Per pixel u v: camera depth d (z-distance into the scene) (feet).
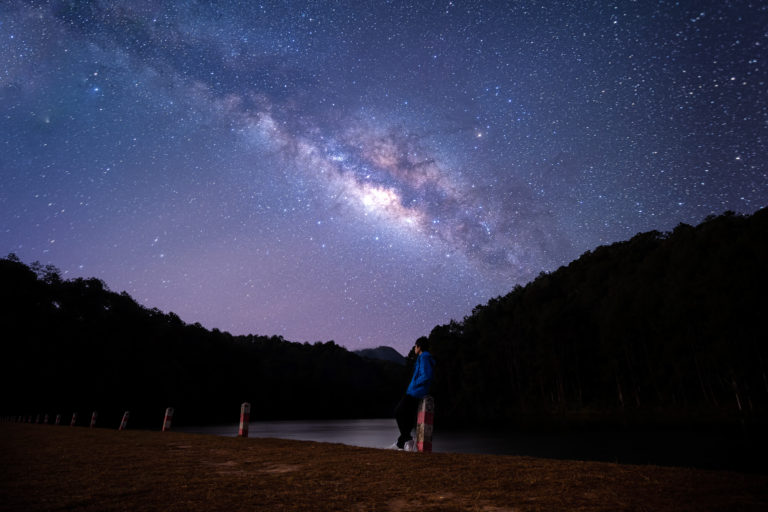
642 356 229.86
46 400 217.15
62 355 224.74
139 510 13.20
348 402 496.64
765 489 13.26
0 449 29.04
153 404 276.41
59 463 22.48
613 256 311.88
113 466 21.38
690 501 12.29
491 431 144.87
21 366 205.16
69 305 239.09
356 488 15.44
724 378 192.44
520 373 301.02
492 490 14.53
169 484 16.88
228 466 20.97
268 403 414.82
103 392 240.32
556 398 275.18
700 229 234.58
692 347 199.82
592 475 15.96
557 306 278.87
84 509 13.41
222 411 353.51
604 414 233.55
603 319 244.01
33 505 13.96
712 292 188.55
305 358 548.72
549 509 12.16
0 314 204.85
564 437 105.50
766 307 173.47
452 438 112.47
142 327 281.54
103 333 249.55
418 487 15.31
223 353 366.84
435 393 342.03
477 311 367.66
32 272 226.79
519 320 310.45
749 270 179.32
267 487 15.97
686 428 125.90
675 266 217.97
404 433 27.35
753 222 190.90
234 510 13.01
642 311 222.89
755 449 64.18
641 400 229.86
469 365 313.73
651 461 53.06
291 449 25.80
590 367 255.91
